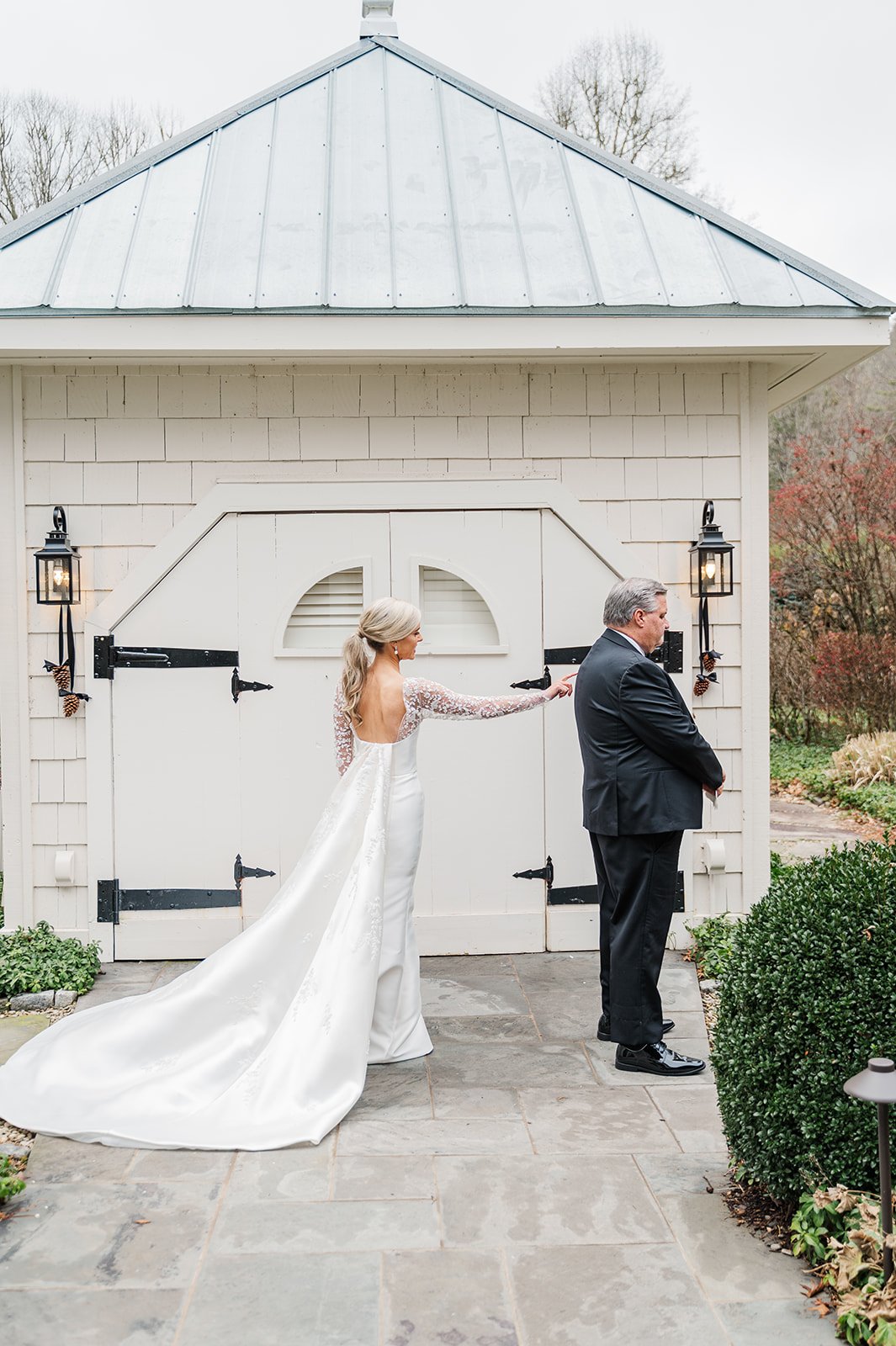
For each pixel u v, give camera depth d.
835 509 13.00
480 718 3.72
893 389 15.81
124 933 4.81
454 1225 2.64
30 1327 2.22
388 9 6.24
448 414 4.82
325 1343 2.18
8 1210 2.71
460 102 5.61
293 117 5.49
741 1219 2.66
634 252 4.77
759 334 4.52
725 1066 2.74
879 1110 2.21
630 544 4.90
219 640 4.79
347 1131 3.16
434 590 4.89
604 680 3.58
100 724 4.78
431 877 4.87
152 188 5.00
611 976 3.70
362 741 3.65
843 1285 2.23
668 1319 2.26
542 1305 2.31
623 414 4.87
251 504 4.77
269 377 4.78
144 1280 2.40
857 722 11.91
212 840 4.81
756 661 4.96
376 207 4.93
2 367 4.72
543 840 4.89
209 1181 2.86
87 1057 3.42
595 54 17.36
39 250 4.64
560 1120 3.25
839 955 2.51
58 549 4.58
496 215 4.93
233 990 3.49
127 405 4.77
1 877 5.74
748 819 4.99
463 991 4.43
